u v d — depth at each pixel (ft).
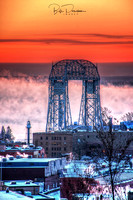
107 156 452.35
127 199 516.32
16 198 453.99
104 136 464.65
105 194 552.41
